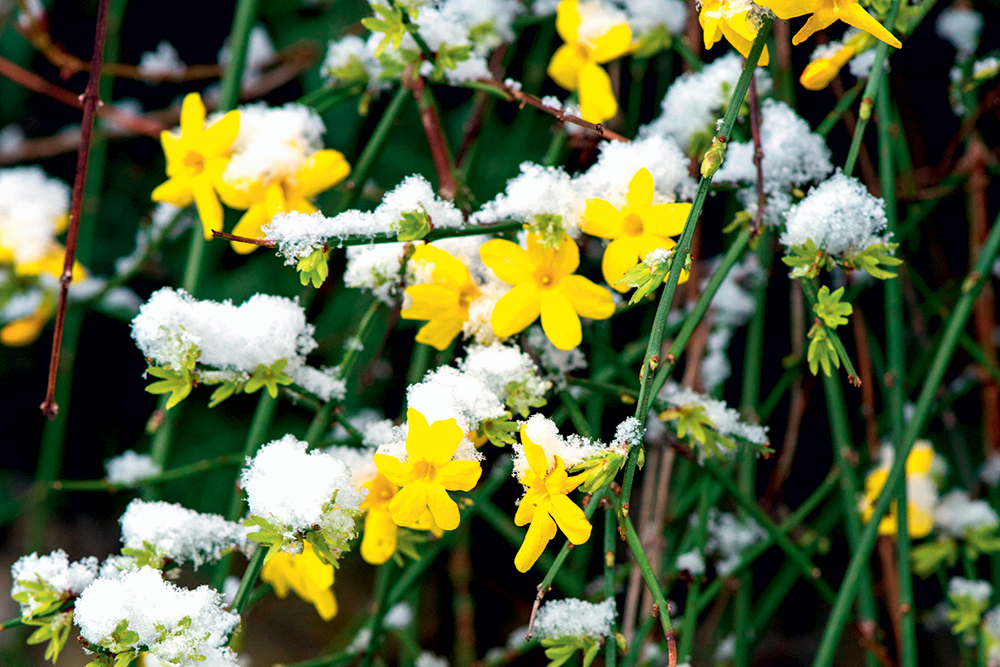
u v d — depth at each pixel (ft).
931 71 2.56
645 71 2.59
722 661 2.49
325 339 2.60
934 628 2.59
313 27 2.71
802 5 2.06
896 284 2.31
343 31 2.61
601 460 2.09
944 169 2.49
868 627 2.34
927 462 2.38
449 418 2.10
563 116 2.23
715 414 2.23
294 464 2.11
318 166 2.23
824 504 2.70
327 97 2.43
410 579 2.31
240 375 2.17
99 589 2.10
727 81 2.27
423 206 2.15
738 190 2.26
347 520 2.11
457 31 2.27
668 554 2.46
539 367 2.21
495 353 2.17
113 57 2.55
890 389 2.31
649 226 2.15
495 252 2.15
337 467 2.12
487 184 2.60
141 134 2.80
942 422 2.72
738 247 2.17
